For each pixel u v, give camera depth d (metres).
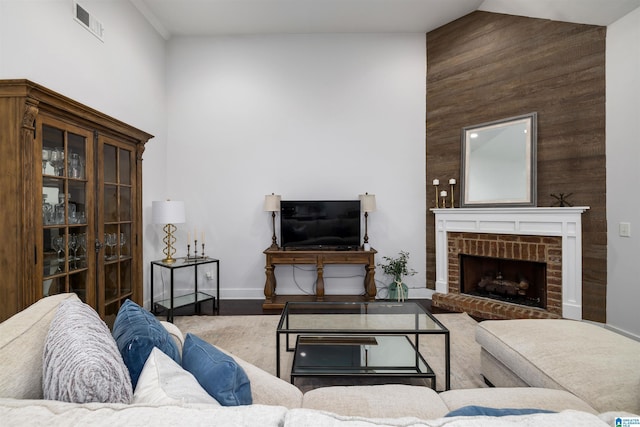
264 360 2.38
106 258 2.57
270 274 3.77
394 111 4.14
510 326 1.78
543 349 1.47
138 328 0.99
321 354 2.06
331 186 4.16
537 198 3.27
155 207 3.39
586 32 3.00
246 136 4.14
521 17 3.38
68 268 2.17
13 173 1.81
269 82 4.16
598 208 2.92
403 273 4.00
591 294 2.94
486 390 1.16
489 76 3.61
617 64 2.80
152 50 3.80
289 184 4.15
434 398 1.07
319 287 3.75
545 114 3.24
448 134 3.93
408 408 1.00
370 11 3.69
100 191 2.45
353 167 4.16
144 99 3.63
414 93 4.14
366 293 3.89
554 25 3.18
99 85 2.91
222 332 2.94
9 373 0.78
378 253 4.15
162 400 0.67
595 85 2.95
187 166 4.13
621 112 2.77
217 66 4.14
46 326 0.99
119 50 3.19
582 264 2.98
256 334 2.89
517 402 1.08
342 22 3.90
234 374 0.86
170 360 0.87
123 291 2.80
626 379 1.20
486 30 3.63
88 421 0.52
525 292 3.48
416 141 4.14
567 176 3.10
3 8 2.04
